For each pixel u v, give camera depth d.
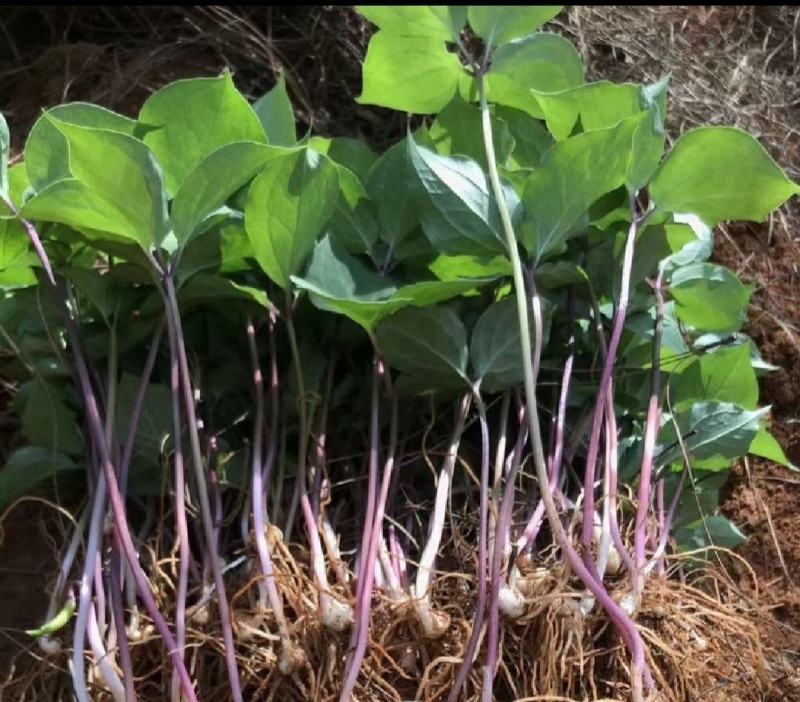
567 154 0.28
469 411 0.32
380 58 0.32
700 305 0.35
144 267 0.28
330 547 0.28
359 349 0.32
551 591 0.27
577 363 0.33
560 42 0.32
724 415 0.32
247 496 0.30
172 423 0.29
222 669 0.27
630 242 0.30
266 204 0.28
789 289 0.43
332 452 0.32
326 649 0.26
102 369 0.31
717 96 0.49
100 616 0.27
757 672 0.29
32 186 0.29
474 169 0.29
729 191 0.29
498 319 0.29
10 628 0.31
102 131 0.25
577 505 0.28
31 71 0.46
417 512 0.31
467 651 0.25
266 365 0.32
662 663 0.28
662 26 0.50
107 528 0.28
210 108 0.30
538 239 0.29
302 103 0.46
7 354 0.34
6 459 0.35
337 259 0.29
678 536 0.34
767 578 0.37
